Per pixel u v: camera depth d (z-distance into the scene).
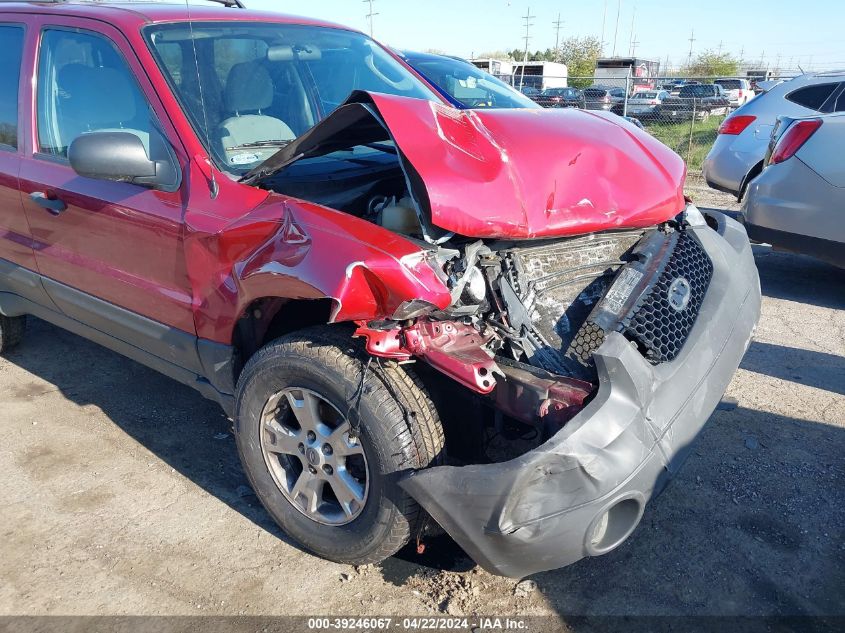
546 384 2.27
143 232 2.97
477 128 2.71
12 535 2.88
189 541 2.86
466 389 2.47
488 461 2.69
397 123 2.43
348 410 2.37
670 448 2.30
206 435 3.66
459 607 2.50
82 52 3.31
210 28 3.35
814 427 3.66
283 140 3.20
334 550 2.59
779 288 6.07
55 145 3.47
